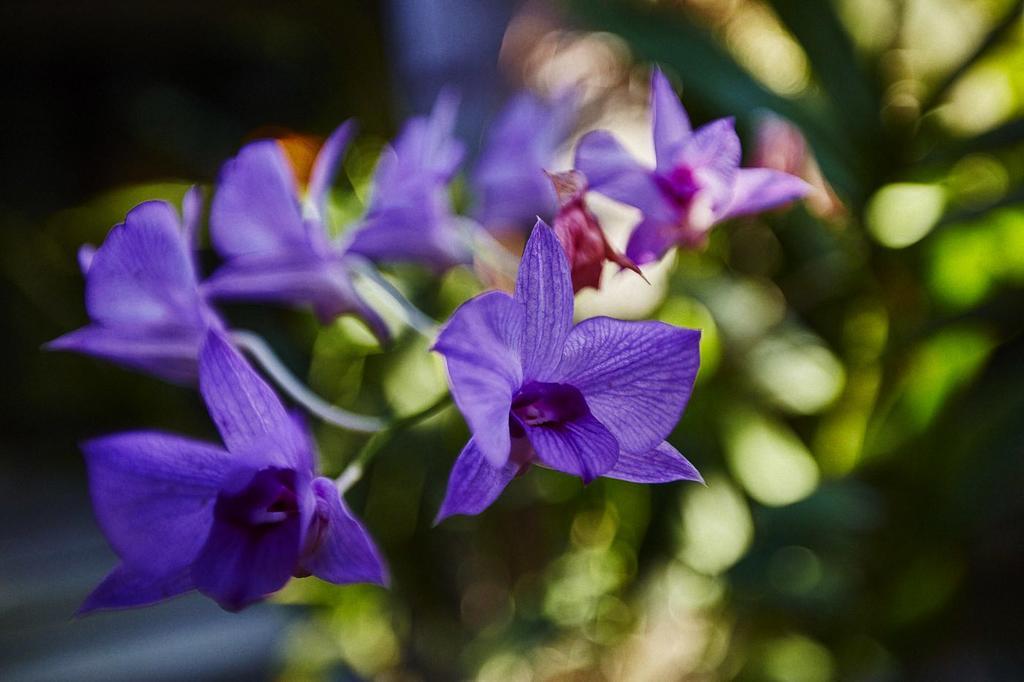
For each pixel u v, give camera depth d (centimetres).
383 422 37
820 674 71
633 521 76
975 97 72
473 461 32
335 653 93
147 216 35
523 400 32
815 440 71
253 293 39
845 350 69
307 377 81
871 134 61
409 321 40
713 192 36
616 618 81
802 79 74
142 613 120
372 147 99
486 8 92
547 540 84
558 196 35
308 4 98
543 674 84
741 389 70
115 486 31
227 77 177
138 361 36
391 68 99
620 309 67
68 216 110
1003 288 59
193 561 32
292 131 135
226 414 32
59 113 187
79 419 157
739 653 76
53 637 114
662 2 64
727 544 68
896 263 61
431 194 40
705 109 65
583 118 82
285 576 32
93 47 176
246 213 38
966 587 70
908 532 65
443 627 90
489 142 48
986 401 66
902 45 66
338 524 32
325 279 39
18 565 127
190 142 98
